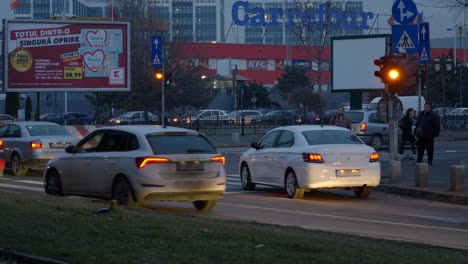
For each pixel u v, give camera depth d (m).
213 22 159.25
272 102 121.50
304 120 76.56
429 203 26.06
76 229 15.30
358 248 13.57
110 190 22.12
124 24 67.25
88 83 66.50
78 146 23.97
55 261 12.16
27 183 31.92
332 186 25.84
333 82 59.91
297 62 126.56
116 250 13.10
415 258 12.62
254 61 129.62
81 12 151.62
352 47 59.06
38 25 64.81
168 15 156.62
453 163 39.91
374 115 52.97
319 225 19.84
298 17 114.81
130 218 16.92
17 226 15.66
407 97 66.19
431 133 37.38
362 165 26.11
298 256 12.55
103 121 83.31
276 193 28.92
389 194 28.73
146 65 90.38
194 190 21.34
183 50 99.06
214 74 125.12
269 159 28.19
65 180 24.06
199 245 13.50
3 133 37.44
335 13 107.75
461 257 13.12
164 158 21.11
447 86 106.62
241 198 27.09
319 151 25.80
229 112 110.31
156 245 13.54
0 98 107.25
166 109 93.62
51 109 112.25
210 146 22.22
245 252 12.85
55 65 65.44
